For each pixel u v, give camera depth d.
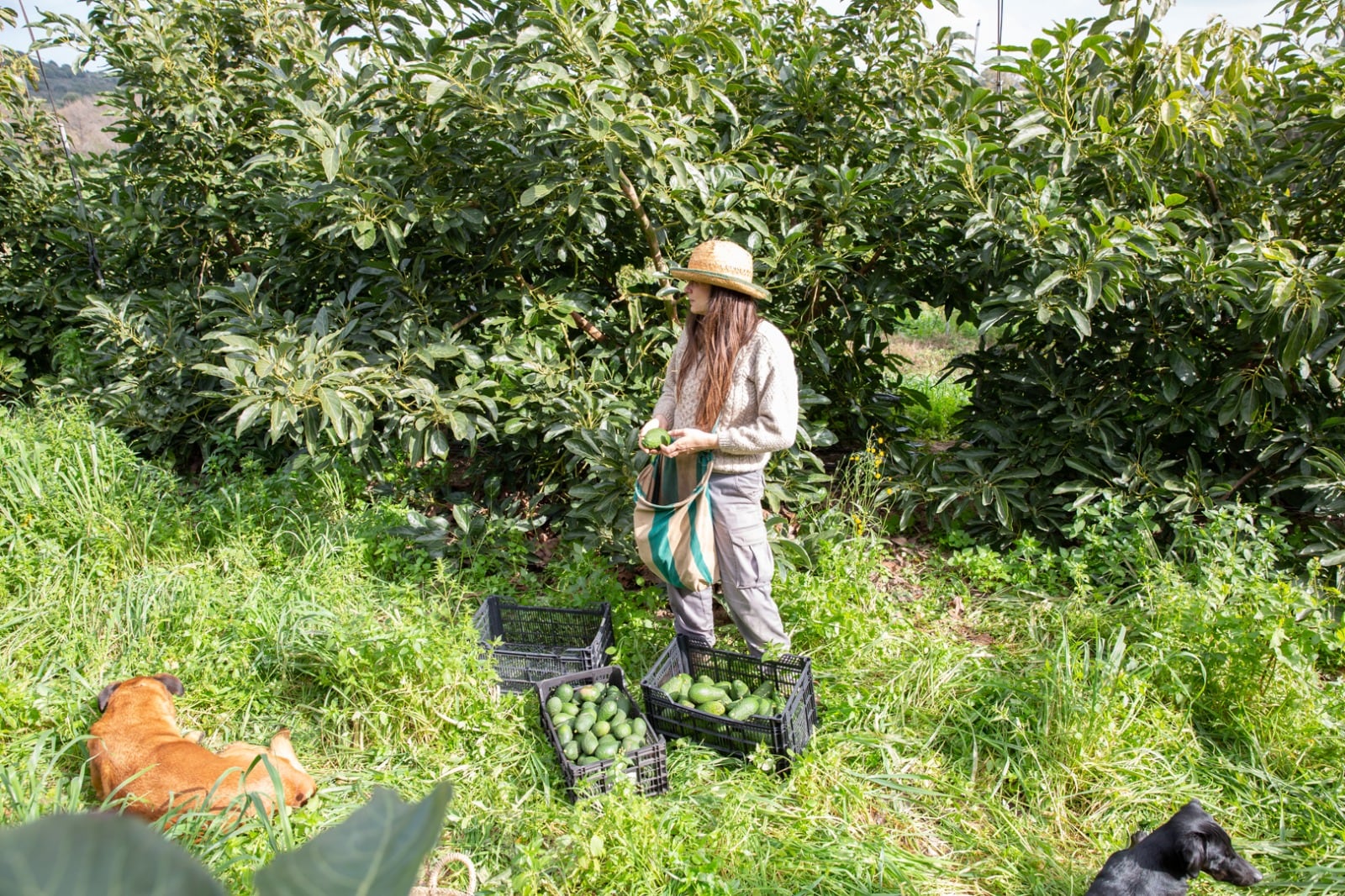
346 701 3.60
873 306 5.51
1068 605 4.37
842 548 4.61
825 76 5.49
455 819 3.10
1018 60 4.79
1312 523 4.94
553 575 4.84
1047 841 3.11
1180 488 4.76
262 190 6.04
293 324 4.76
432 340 4.82
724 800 3.19
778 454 4.76
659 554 3.50
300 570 4.41
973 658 4.02
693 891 2.80
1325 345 4.36
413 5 4.52
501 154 4.63
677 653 3.88
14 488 4.76
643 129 4.10
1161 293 4.79
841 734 3.57
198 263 6.57
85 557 4.41
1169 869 2.67
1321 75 4.71
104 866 0.35
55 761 3.19
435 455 4.78
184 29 6.46
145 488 5.06
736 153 5.01
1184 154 4.79
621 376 5.09
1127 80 4.89
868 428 6.00
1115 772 3.34
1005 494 5.02
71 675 3.67
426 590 4.50
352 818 0.45
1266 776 3.35
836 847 3.01
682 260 4.89
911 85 5.57
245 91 6.41
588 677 3.67
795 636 4.17
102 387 6.31
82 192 7.20
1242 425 4.77
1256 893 2.94
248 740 3.51
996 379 5.54
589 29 4.29
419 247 5.22
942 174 5.22
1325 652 3.99
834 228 5.46
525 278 5.37
